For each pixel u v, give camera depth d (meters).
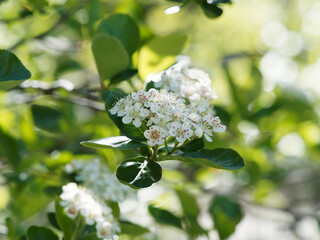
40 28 0.95
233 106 0.91
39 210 0.86
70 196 0.71
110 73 0.75
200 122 0.67
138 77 0.78
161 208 0.82
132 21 0.77
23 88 0.79
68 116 0.85
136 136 0.66
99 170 0.76
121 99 0.67
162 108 0.66
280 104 0.95
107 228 0.71
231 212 0.86
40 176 0.83
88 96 0.77
